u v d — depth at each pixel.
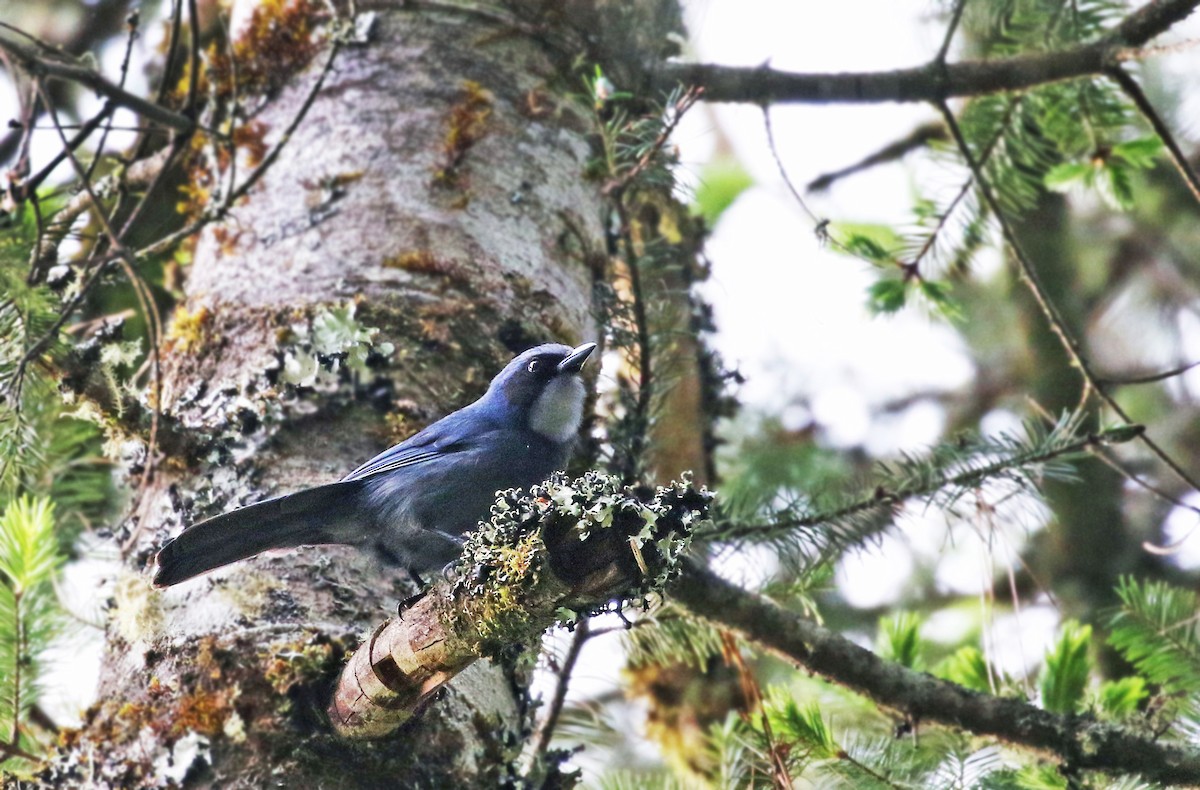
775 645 10.20
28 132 9.38
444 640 7.15
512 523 6.60
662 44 11.98
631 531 6.35
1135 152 13.28
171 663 8.46
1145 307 20.86
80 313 11.56
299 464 9.34
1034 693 11.05
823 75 12.21
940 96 12.27
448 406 9.83
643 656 11.09
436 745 8.34
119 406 9.23
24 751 9.24
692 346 12.26
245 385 9.62
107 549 11.50
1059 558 17.89
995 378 20.12
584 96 11.39
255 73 11.39
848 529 10.34
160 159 11.95
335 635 8.48
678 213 12.33
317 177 10.62
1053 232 19.55
